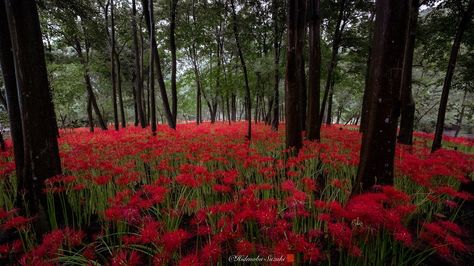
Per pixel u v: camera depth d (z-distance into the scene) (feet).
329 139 25.93
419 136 34.99
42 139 9.65
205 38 37.65
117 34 50.70
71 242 7.04
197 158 17.28
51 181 9.59
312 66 24.22
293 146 18.62
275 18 30.81
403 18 8.13
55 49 47.83
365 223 6.25
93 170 14.84
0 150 18.47
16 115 10.07
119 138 25.36
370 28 33.99
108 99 68.23
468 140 32.09
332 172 15.75
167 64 67.46
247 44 34.47
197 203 10.61
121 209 7.66
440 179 13.16
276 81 32.96
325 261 7.51
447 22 22.95
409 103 22.80
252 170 16.08
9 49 10.07
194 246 8.73
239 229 6.81
